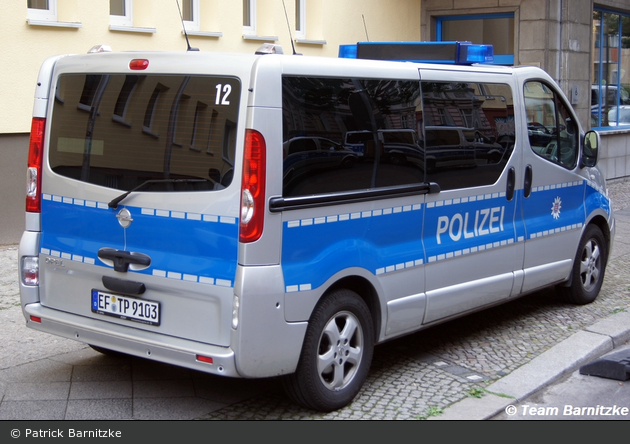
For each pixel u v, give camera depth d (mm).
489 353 5719
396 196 4777
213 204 4020
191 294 4102
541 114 6266
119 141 4383
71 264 4570
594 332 6180
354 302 4535
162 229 4199
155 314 4250
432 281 5133
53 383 4906
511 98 5891
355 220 4500
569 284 6891
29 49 8781
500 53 14453
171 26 10234
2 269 7883
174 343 4121
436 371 5289
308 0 12391
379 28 13641
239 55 4051
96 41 9406
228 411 4512
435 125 5109
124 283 4332
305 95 4176
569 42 14328
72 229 4582
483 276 5617
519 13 13977
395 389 4926
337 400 4477
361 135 4527
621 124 16750
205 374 5148
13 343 5672
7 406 4512
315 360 4305
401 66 4863
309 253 4215
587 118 15148
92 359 5387
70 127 4598
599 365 5355
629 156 16641
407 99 4883
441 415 4508
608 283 8008
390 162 4746
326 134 4293
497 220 5754
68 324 4527
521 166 5977
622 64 16703
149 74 4297
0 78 8578
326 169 4293
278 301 4020
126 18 9961
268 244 3980
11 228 9023
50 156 4688
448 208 5242
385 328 4805
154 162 4242
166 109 4219
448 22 14875
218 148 4020
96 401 4625
